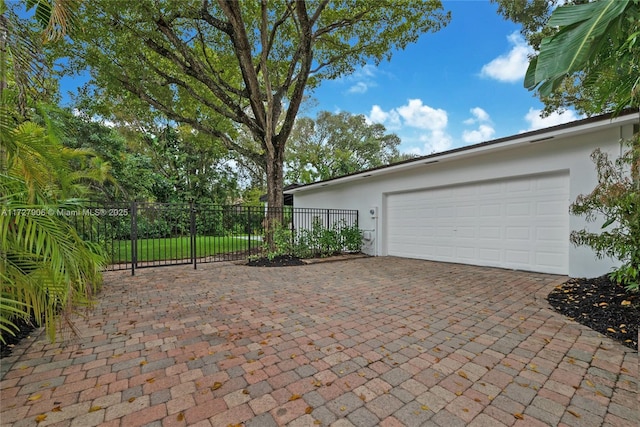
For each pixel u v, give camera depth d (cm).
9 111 229
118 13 667
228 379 215
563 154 525
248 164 2288
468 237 693
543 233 564
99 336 293
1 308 188
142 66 821
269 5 867
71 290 206
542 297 412
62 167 345
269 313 363
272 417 173
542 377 213
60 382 211
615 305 334
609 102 521
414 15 824
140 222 1088
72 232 227
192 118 1041
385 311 366
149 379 215
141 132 1814
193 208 751
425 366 232
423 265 707
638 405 180
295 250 838
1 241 186
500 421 169
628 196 335
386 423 168
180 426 165
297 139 2428
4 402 186
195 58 858
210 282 542
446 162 726
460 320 331
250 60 784
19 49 244
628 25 219
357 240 934
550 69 200
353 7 827
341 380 213
